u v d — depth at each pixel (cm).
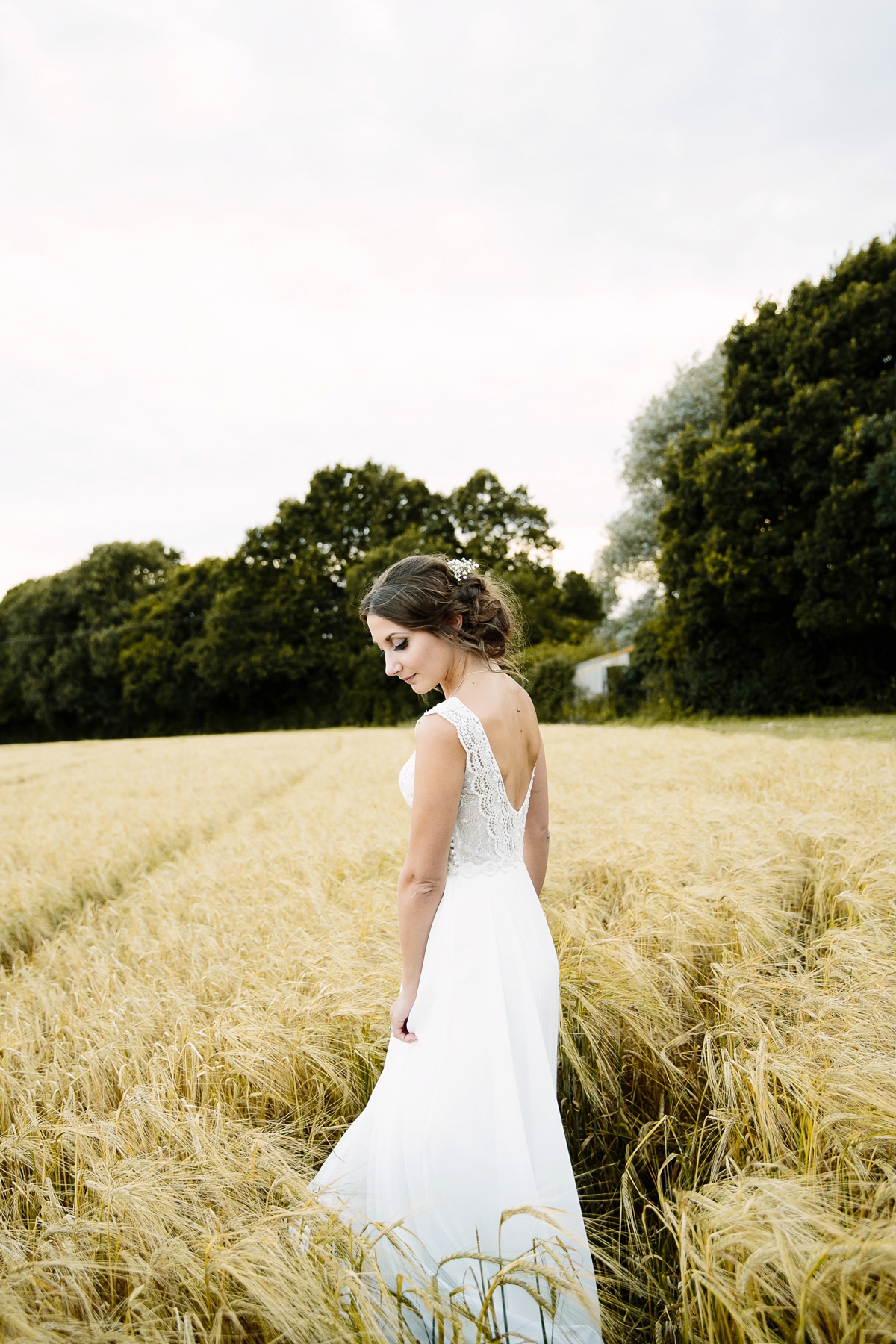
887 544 1594
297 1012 252
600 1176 216
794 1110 185
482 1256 135
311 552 3916
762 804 520
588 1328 146
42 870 601
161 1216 162
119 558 4797
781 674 2009
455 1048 156
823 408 1744
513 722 166
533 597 3759
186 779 1345
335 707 3866
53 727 4622
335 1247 153
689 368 2530
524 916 168
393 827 578
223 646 3859
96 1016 277
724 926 300
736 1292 130
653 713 2344
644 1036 231
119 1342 137
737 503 1850
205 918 402
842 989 232
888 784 539
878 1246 123
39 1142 202
